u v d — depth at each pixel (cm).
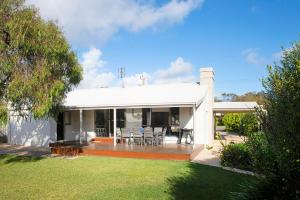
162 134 1994
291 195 443
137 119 2262
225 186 993
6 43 1277
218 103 3425
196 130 2117
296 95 430
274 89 480
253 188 526
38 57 1305
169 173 1234
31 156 1791
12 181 1118
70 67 1484
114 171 1295
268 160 470
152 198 880
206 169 1306
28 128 2433
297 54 483
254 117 550
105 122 2397
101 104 2006
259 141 513
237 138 2888
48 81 1317
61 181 1113
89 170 1326
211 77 2408
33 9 1330
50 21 1376
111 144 2061
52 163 1526
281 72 488
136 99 2069
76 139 2491
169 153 1612
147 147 1866
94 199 881
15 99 1263
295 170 429
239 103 3312
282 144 436
